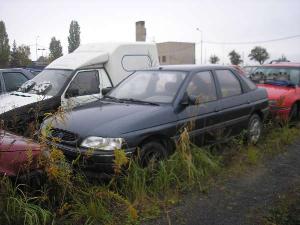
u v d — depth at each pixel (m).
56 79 8.24
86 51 9.31
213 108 6.24
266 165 6.12
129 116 5.16
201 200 4.75
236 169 5.84
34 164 4.17
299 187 5.14
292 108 9.07
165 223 4.18
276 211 4.38
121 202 4.55
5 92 9.29
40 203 4.13
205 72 6.51
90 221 4.13
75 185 4.60
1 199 3.81
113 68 9.07
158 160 5.31
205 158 5.57
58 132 5.13
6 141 4.17
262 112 7.55
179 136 5.59
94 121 5.08
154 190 4.88
